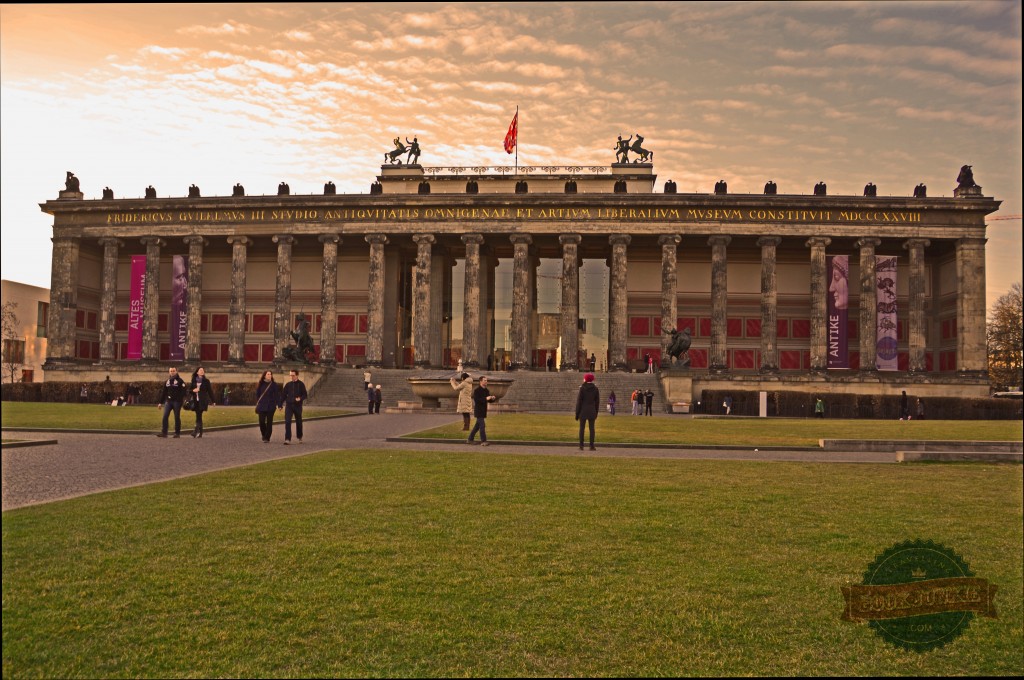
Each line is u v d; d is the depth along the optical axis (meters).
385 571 11.68
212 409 67.94
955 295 105.88
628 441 36.88
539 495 18.80
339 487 19.64
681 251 114.25
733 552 13.07
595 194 103.94
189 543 13.16
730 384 97.94
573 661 8.54
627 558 12.62
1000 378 135.50
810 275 107.56
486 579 11.35
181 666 8.27
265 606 10.08
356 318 114.62
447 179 115.81
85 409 64.44
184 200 108.44
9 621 9.47
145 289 108.94
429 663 8.43
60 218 110.75
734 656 8.74
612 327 104.12
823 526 15.25
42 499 17.58
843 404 82.69
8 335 119.69
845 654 8.85
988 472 25.44
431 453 29.73
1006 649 9.17
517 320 104.19
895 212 102.81
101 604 10.06
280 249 107.69
